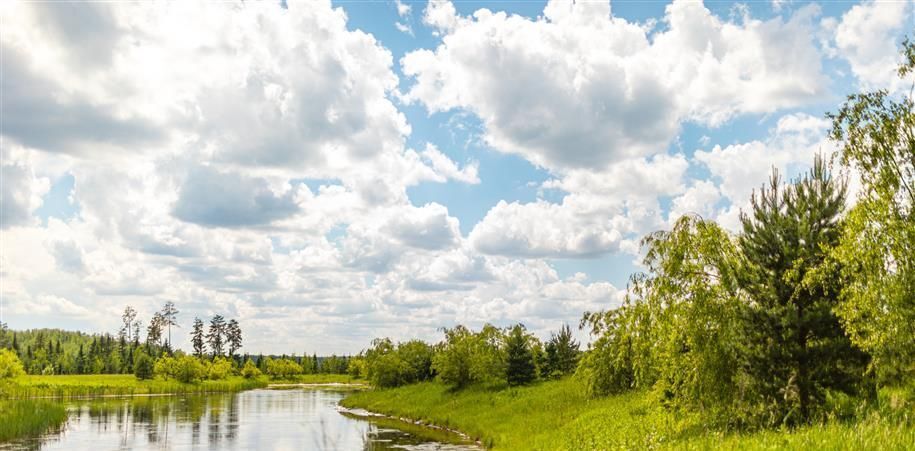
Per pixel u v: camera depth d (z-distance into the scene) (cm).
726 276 2059
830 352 1894
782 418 1919
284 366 17725
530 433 3553
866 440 1180
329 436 4562
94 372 15825
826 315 1911
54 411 5519
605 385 3772
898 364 1770
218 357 17262
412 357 8412
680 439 2045
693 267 2094
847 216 1709
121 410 7181
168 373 13388
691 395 2095
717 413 2059
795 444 1270
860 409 1758
